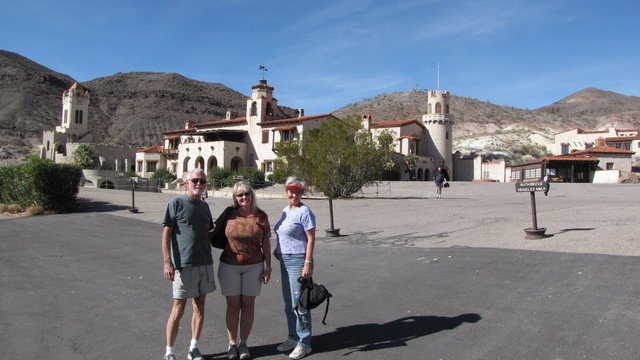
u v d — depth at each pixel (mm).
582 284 7840
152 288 9914
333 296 8508
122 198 33938
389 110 154125
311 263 6250
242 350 6188
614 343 5719
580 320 6438
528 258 9734
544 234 12305
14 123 158250
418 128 71375
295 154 32594
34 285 10406
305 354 6117
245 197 6328
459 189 39688
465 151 91312
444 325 6738
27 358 6398
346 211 22734
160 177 69875
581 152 62844
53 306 8773
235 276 6242
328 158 31438
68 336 7176
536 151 95875
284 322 7484
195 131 70312
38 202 26219
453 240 13172
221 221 6418
